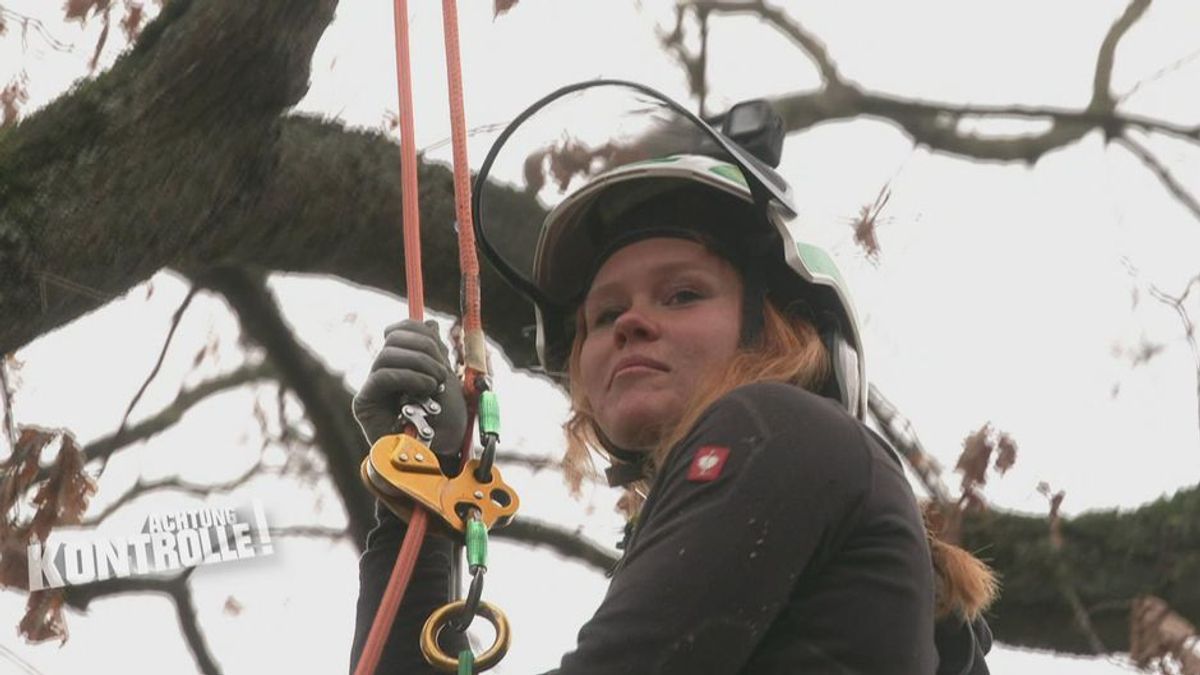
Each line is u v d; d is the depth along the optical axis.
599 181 11.59
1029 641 19.53
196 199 14.31
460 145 11.98
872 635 9.48
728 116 12.23
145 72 14.02
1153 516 19.58
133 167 13.90
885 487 9.83
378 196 16.72
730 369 10.92
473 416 11.73
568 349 12.75
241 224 15.48
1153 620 19.02
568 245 12.16
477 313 11.84
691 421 10.51
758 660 9.56
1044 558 19.31
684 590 9.37
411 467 11.01
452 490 11.01
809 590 9.62
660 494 10.11
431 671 11.91
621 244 11.48
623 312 11.48
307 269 16.95
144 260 14.21
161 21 14.27
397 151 17.06
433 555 12.34
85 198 13.69
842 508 9.62
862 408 11.53
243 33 14.03
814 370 11.16
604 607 9.54
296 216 16.23
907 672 9.52
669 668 9.27
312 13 14.23
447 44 12.06
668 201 11.45
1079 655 19.45
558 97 12.17
